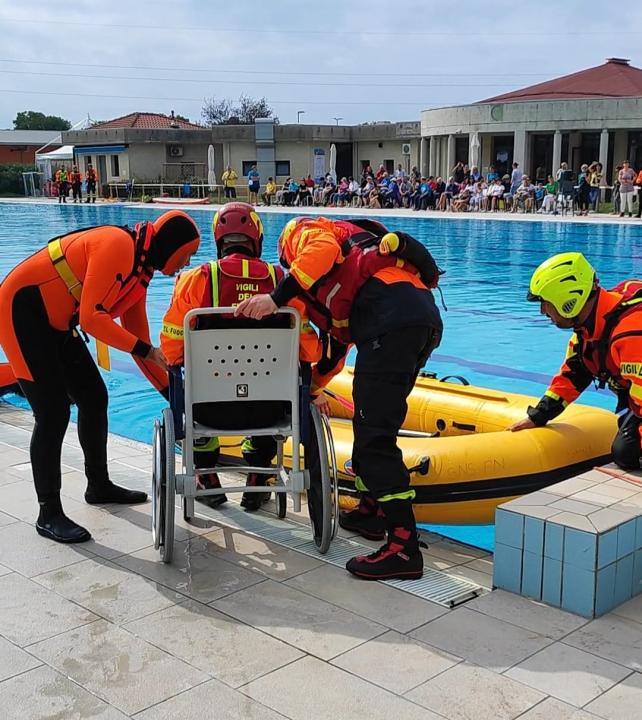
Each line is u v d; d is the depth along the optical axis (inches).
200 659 108.8
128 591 129.0
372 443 133.9
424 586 130.8
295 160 1636.3
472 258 707.4
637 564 125.8
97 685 103.1
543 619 119.3
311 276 127.6
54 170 2010.3
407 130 1563.7
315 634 115.2
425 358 137.7
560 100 1251.2
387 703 98.9
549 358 366.0
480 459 162.7
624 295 141.8
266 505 172.2
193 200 1450.5
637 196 1024.2
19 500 169.9
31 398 148.1
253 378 137.8
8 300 145.6
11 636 115.2
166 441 135.5
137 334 161.9
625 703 98.7
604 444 175.2
